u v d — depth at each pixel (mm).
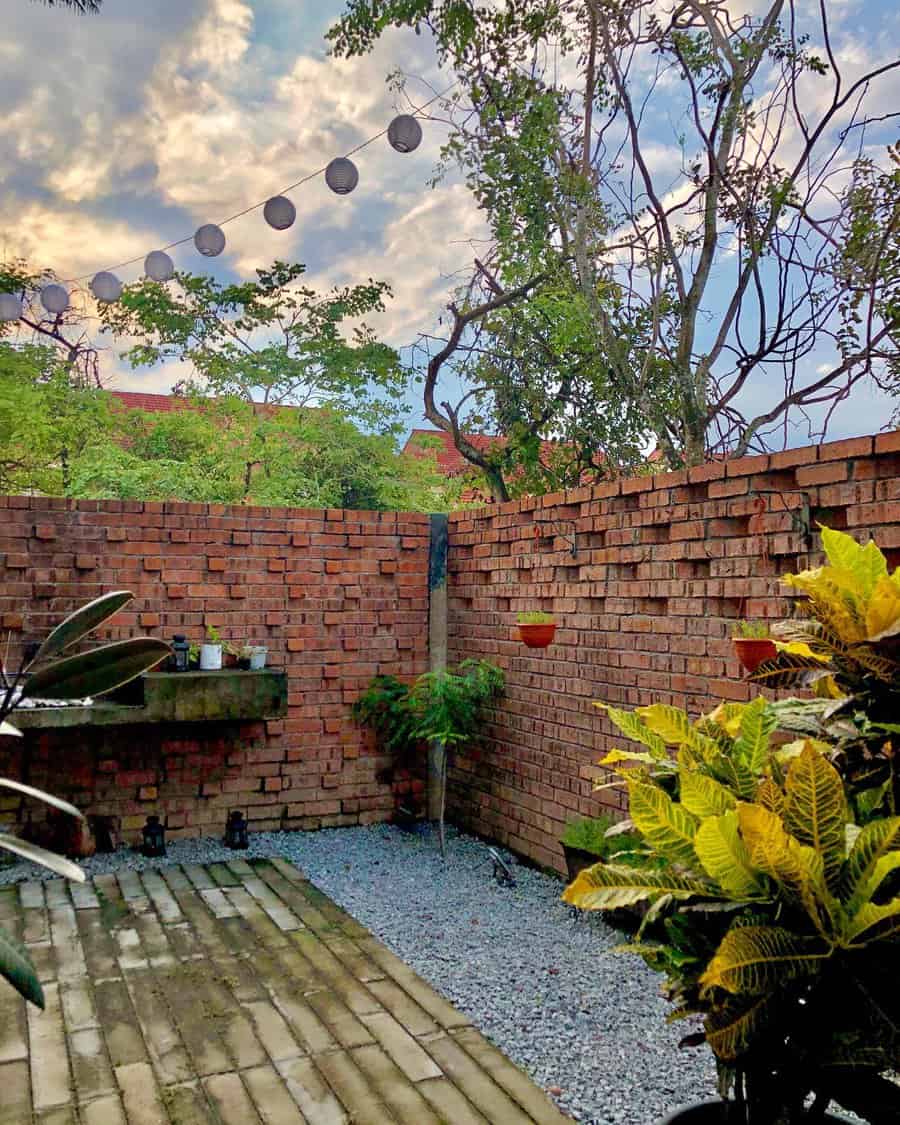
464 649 5414
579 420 8102
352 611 5430
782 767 1387
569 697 4352
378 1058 2555
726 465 3309
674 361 6434
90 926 3611
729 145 5914
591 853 3795
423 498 10828
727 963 1058
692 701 3520
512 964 3326
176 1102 2297
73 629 1237
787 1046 1167
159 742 4941
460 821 5379
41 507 4738
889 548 2648
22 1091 2340
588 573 4199
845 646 1284
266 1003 2908
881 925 1081
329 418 10250
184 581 5031
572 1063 2582
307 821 5297
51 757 4703
